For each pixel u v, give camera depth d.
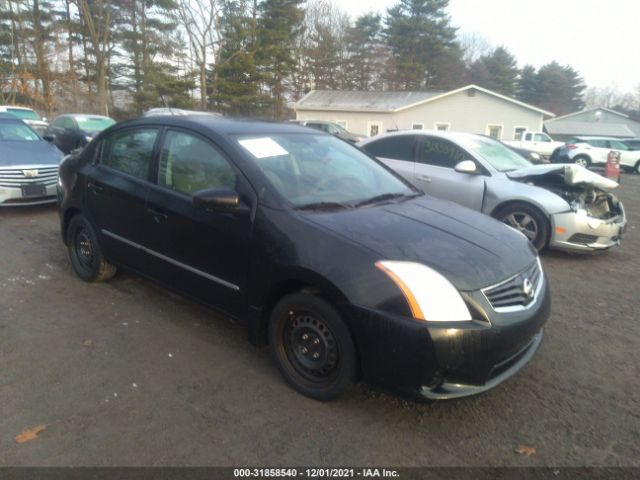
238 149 3.32
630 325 4.16
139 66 37.66
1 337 3.58
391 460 2.45
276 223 2.96
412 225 3.07
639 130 50.41
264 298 3.03
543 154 27.67
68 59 33.72
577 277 5.44
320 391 2.86
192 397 2.92
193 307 4.19
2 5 31.58
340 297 2.62
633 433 2.71
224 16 33.81
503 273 2.75
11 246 5.80
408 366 2.49
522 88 68.12
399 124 31.47
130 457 2.41
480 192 6.25
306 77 47.81
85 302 4.23
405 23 47.41
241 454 2.46
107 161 4.29
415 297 2.48
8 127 8.28
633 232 8.24
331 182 3.49
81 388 2.98
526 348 2.99
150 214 3.71
